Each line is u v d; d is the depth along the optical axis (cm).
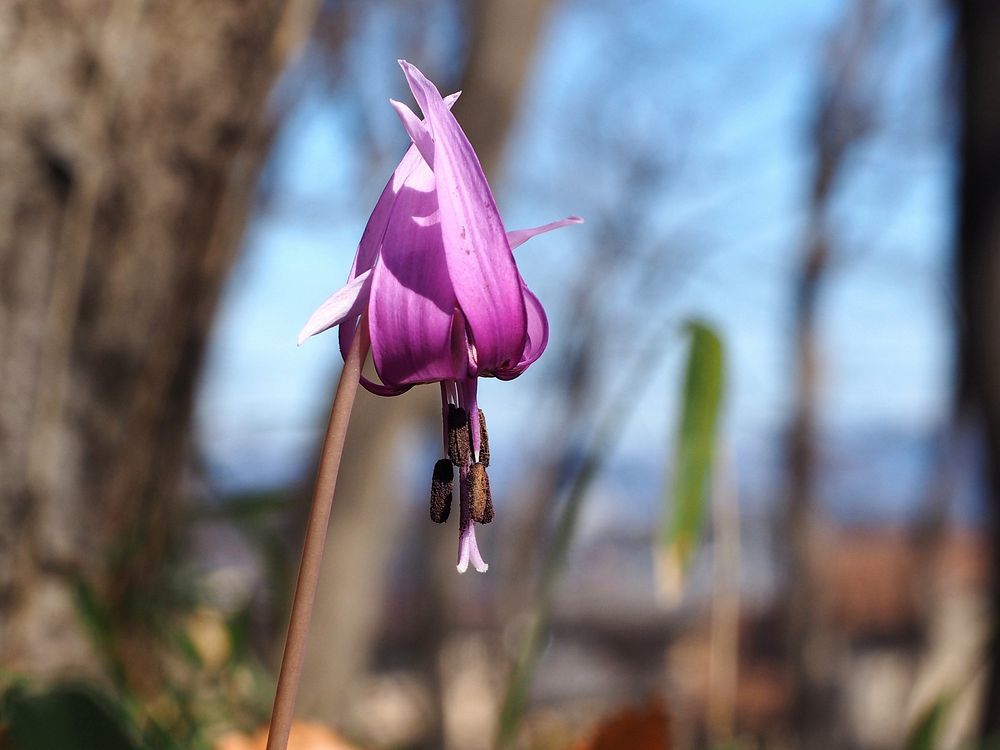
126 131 38
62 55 36
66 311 37
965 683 37
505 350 22
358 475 78
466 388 23
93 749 26
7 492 37
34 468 37
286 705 22
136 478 40
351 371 22
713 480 36
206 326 43
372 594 79
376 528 79
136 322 40
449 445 23
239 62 40
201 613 41
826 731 210
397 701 185
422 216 22
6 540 37
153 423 41
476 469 23
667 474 34
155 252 40
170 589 42
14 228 36
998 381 61
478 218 22
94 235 38
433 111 22
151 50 38
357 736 58
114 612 37
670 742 31
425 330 22
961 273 63
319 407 81
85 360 38
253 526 46
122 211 38
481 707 198
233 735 35
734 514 38
